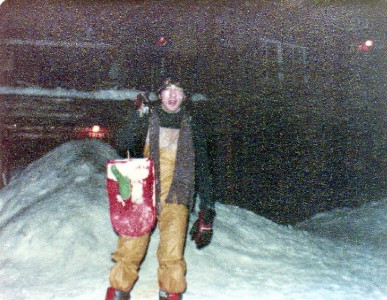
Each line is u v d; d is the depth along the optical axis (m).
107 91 13.73
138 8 14.76
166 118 3.34
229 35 15.61
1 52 13.98
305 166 16.36
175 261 3.21
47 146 13.03
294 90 16.64
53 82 14.34
